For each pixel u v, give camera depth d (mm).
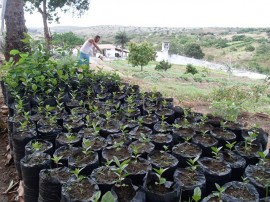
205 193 2438
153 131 3551
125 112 4027
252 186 2244
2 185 3365
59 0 18516
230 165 2672
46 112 3697
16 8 6289
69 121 3621
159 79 12703
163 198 2027
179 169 2502
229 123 3770
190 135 3340
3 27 6105
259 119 6055
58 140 3070
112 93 5156
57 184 2273
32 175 2541
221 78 16625
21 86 4660
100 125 3500
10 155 3777
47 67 5012
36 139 3047
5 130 4590
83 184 2209
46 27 17656
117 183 2203
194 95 8328
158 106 4398
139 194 2068
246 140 2992
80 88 4992
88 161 2598
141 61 16750
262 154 2547
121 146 2920
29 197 2660
